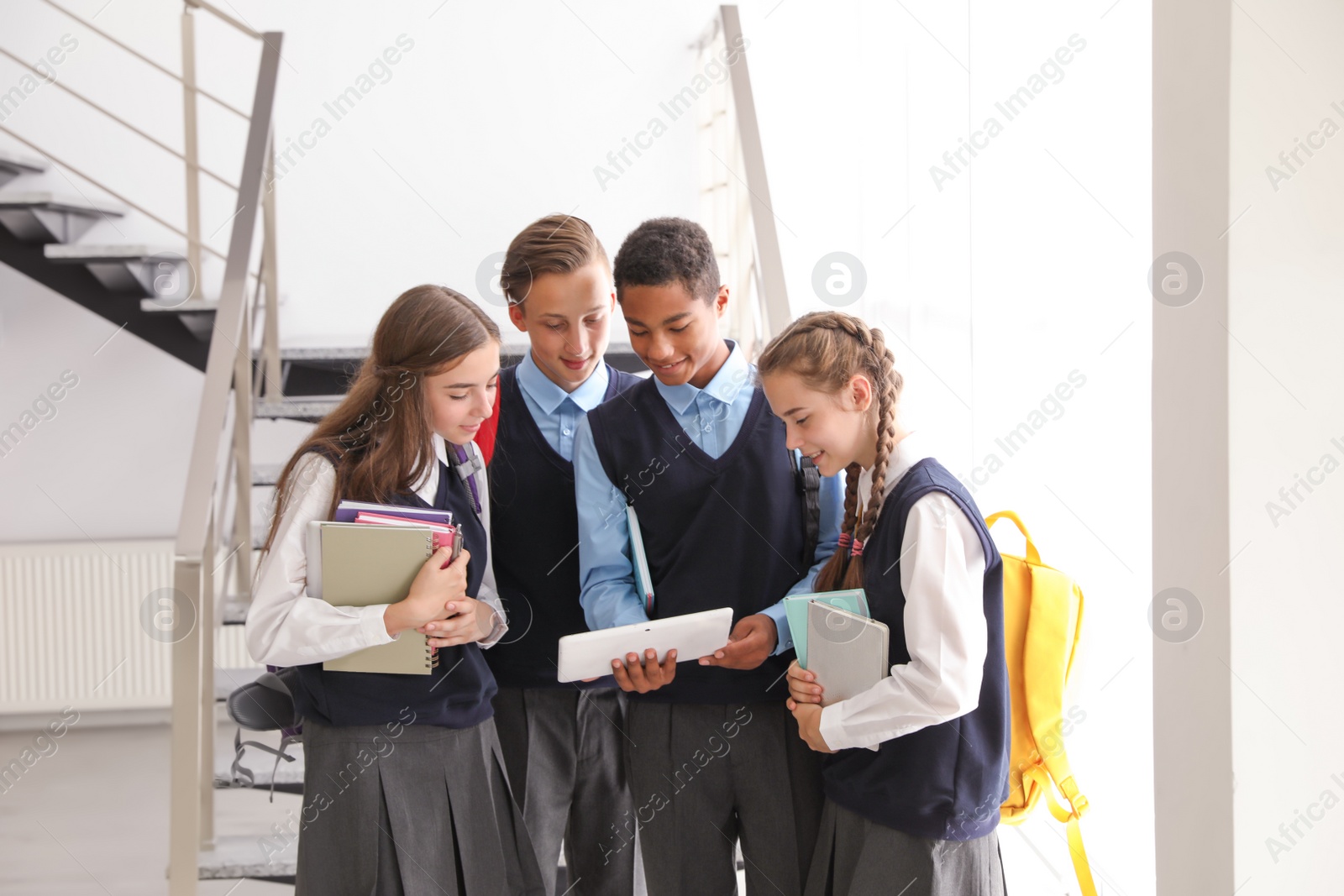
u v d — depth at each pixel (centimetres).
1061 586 153
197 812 188
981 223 249
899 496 129
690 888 157
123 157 418
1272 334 131
